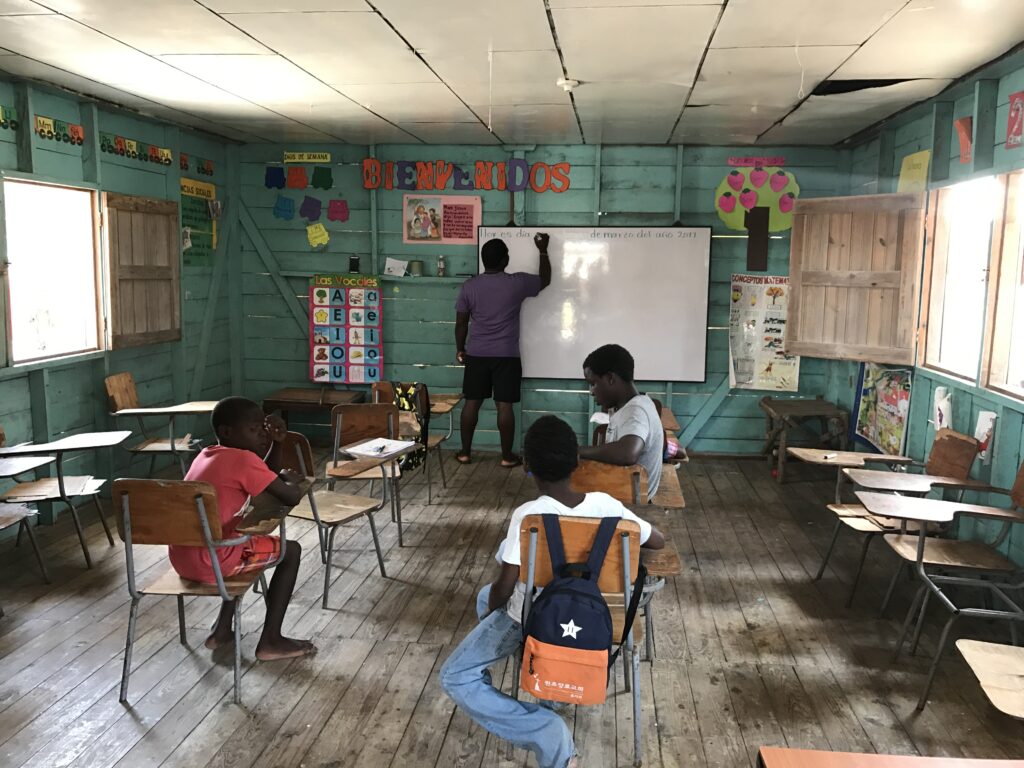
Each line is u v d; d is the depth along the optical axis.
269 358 7.57
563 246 7.03
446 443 7.46
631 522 2.38
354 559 4.63
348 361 7.45
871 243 5.53
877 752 2.82
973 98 4.57
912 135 5.42
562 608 2.23
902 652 3.57
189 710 3.04
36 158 4.91
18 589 4.16
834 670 3.41
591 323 7.09
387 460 4.15
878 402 5.76
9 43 3.94
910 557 3.48
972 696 3.20
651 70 4.33
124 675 3.10
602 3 3.21
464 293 6.69
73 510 4.39
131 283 5.80
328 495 4.30
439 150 7.13
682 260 6.95
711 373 7.15
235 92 5.05
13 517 4.03
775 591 4.25
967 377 4.53
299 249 7.39
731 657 3.52
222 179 7.23
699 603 4.09
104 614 3.87
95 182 5.39
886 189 5.86
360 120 5.98
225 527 3.10
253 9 3.36
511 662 3.38
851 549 4.91
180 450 5.33
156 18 3.50
